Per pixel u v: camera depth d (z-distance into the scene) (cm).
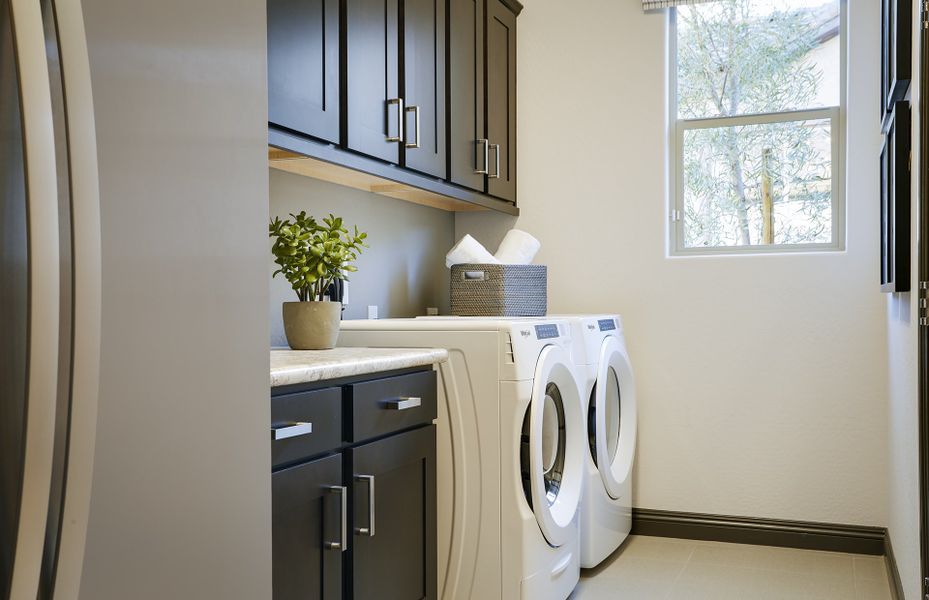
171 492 92
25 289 72
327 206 299
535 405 247
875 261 343
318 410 178
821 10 363
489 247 401
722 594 294
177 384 93
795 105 367
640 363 377
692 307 370
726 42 377
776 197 369
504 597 242
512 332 245
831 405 350
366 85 251
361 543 194
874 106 342
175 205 92
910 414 236
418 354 227
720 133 378
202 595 97
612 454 347
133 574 86
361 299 323
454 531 249
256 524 108
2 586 69
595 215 384
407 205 360
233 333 103
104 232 82
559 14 390
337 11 236
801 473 354
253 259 108
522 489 245
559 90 390
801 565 329
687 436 370
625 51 380
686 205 383
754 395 361
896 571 288
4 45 69
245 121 106
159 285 90
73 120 73
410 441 220
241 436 105
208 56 98
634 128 379
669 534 373
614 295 381
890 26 258
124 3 85
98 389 80
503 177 374
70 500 73
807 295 353
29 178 68
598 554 313
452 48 317
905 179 230
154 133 89
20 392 71
